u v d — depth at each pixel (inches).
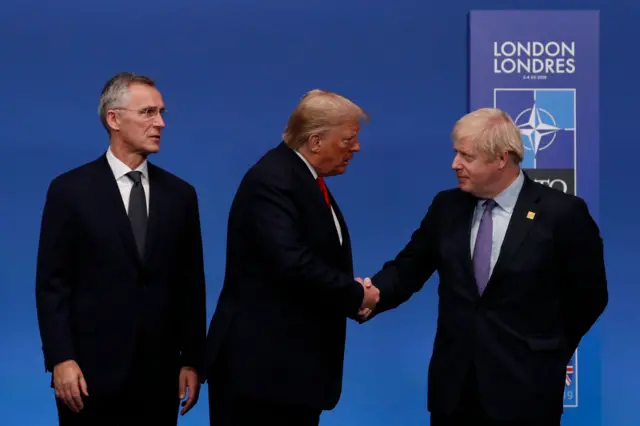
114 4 239.5
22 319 240.8
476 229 152.1
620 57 242.4
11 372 240.8
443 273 152.3
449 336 149.8
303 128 147.2
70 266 150.8
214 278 243.0
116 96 152.6
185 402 159.9
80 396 147.1
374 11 242.1
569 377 216.8
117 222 150.8
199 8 240.4
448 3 242.2
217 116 241.6
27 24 238.4
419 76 242.7
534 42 211.3
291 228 142.9
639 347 244.4
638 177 243.6
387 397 245.3
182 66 240.8
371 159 244.2
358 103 242.7
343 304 145.4
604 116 243.6
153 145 153.6
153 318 152.3
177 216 156.1
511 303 146.8
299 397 145.5
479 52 211.2
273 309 145.9
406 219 245.0
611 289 245.0
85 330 149.8
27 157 240.1
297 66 242.1
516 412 145.1
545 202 149.2
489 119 147.9
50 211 150.4
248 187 147.1
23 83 239.0
